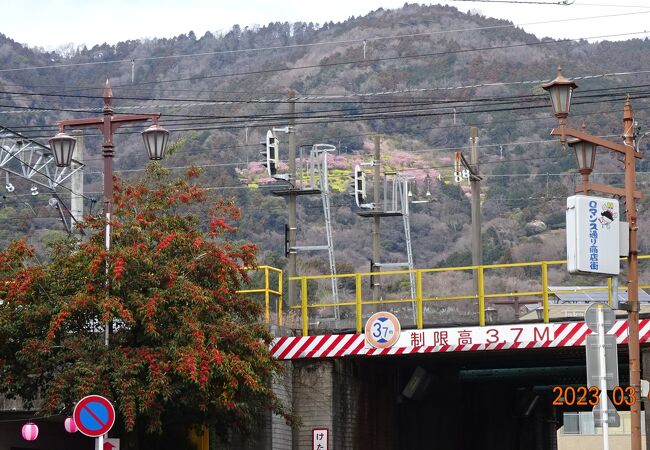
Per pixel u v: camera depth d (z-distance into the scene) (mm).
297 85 129625
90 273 24328
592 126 108688
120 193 26969
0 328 24297
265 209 97625
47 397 23438
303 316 29750
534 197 108312
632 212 22141
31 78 122938
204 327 24672
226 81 136125
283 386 29141
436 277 92375
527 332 27938
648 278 92125
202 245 25859
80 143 38688
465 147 119938
